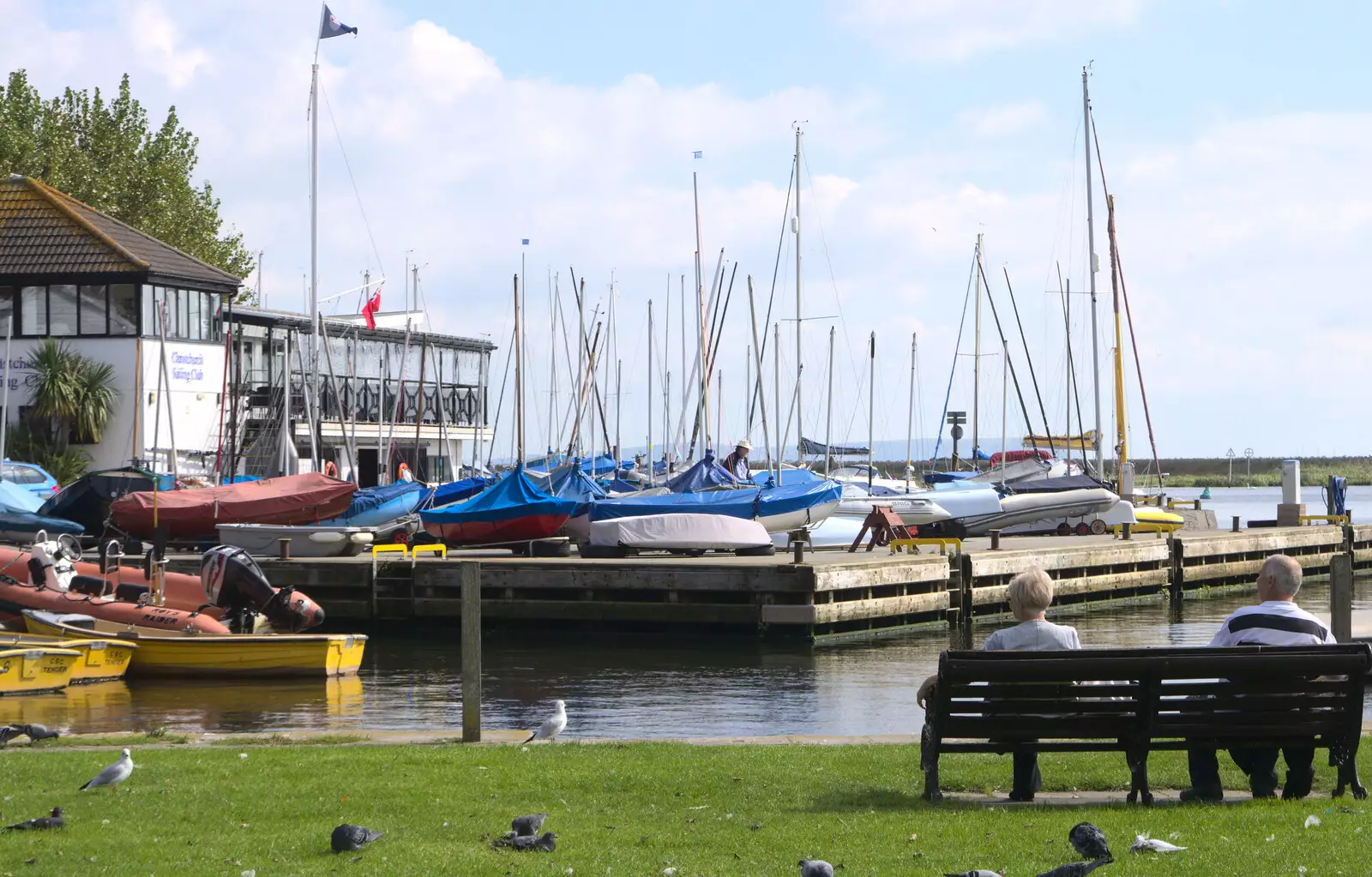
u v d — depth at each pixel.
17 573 24.23
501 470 65.31
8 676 20.09
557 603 29.06
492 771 10.39
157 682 22.08
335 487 35.75
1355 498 132.75
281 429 46.16
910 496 44.88
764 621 27.42
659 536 32.47
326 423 54.31
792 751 11.40
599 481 52.69
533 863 7.55
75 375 45.66
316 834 8.30
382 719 18.20
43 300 47.50
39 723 17.69
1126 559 36.88
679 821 8.65
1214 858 7.34
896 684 21.66
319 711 19.06
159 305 43.84
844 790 9.66
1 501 35.84
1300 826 8.13
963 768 10.55
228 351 46.06
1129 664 8.80
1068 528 46.59
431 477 61.41
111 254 47.41
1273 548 42.94
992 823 8.45
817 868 6.68
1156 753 11.27
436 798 9.39
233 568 24.12
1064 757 11.12
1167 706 8.93
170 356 47.88
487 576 29.48
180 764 10.80
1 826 8.58
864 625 29.09
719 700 20.02
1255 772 9.37
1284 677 8.85
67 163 59.38
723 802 9.27
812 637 27.30
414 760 10.98
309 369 54.28
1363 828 8.02
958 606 31.05
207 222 66.06
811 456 69.69
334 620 30.84
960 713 9.16
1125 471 51.75
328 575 30.86
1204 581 40.25
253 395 52.41
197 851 7.86
